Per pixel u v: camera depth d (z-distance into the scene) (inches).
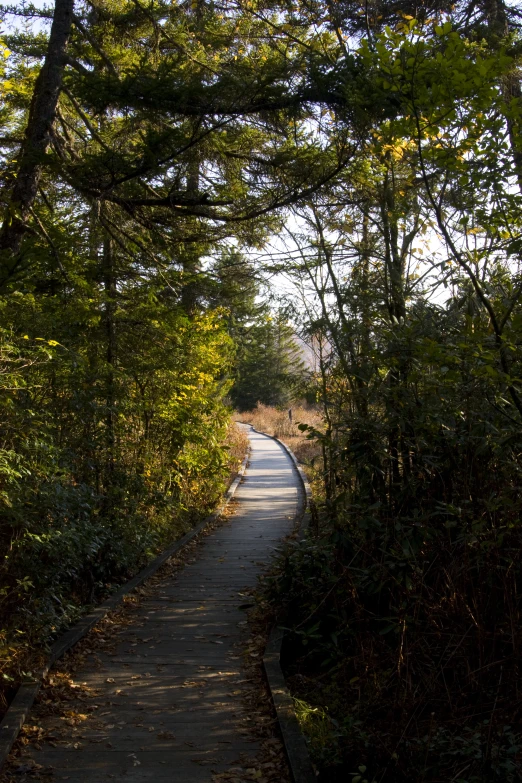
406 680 167.5
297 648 247.9
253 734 180.4
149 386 409.1
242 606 288.4
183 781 157.0
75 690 207.6
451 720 160.1
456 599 178.7
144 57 278.2
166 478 440.8
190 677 220.4
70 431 291.9
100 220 334.6
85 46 378.3
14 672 202.4
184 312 417.4
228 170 328.5
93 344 336.5
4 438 210.5
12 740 168.1
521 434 166.9
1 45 304.8
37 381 256.7
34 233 291.7
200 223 353.7
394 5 340.2
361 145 271.0
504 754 149.0
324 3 308.8
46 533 223.9
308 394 285.4
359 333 234.7
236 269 367.6
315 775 153.9
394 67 176.9
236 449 900.0
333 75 262.5
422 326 204.7
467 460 189.0
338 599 237.3
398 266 244.2
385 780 156.6
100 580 313.0
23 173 299.0
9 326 233.0
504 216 188.2
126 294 383.9
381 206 252.5
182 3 384.2
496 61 173.0
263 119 297.7
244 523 503.5
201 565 378.6
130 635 262.2
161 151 288.2
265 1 340.2
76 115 385.4
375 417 217.9
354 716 178.4
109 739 177.3
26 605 223.3
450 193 209.6
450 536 199.3
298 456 902.4
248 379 1428.4
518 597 174.2
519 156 188.5
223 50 377.1
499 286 202.5
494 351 161.3
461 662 176.7
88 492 270.1
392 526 209.3
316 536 268.8
